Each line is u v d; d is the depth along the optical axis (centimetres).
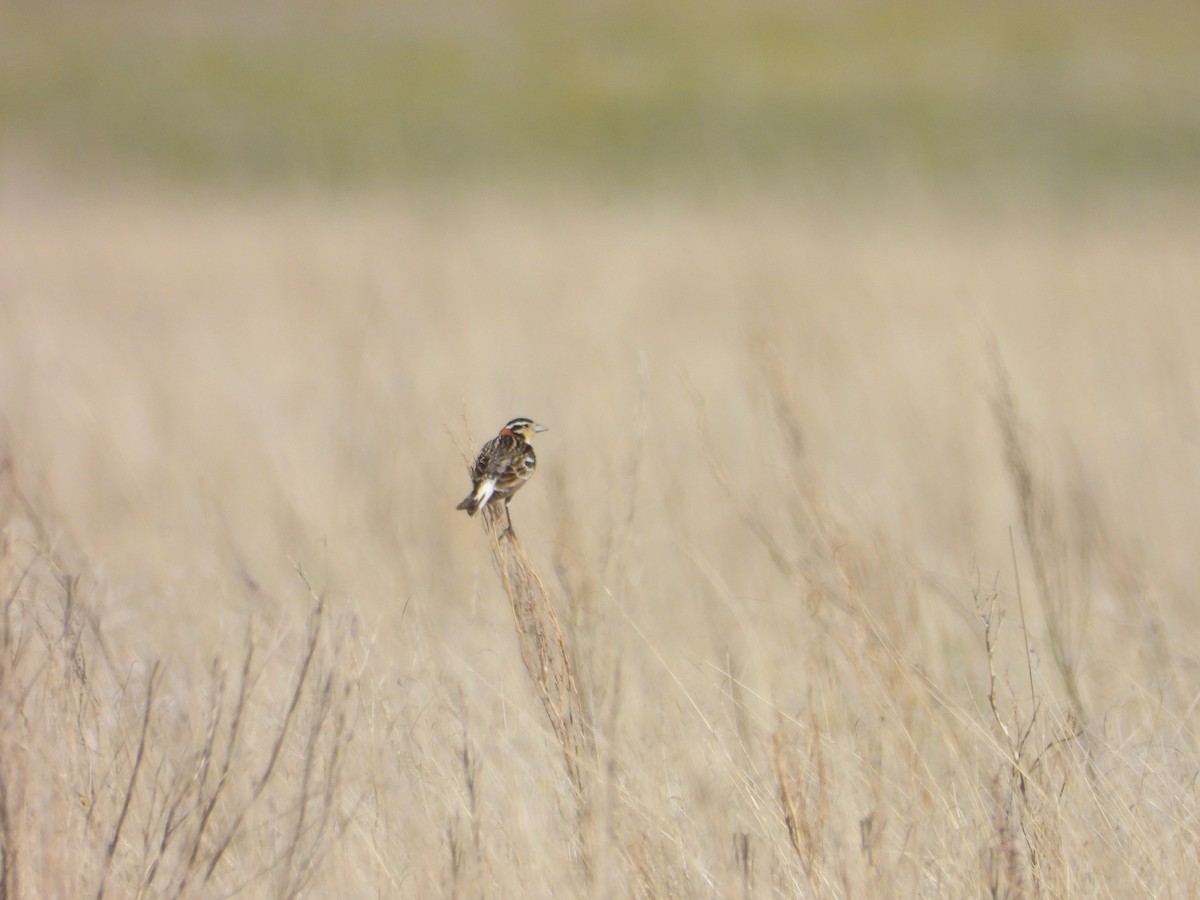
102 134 10906
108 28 13725
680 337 3578
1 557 1240
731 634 1575
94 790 1095
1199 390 2767
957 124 11088
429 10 14600
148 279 4975
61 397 2797
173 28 13738
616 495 1828
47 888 1005
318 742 1152
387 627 1455
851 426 2477
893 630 1409
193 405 2842
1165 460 2353
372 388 2816
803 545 1639
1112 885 1067
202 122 11350
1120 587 1692
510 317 3778
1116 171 9831
